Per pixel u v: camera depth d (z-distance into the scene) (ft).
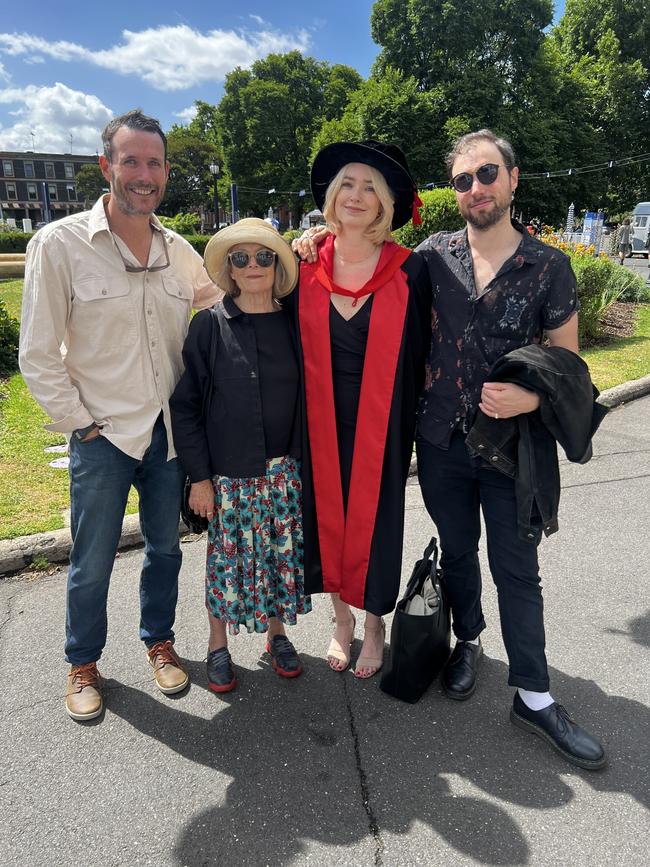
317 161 7.18
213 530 7.66
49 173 252.01
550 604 9.74
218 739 7.20
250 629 7.84
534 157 87.92
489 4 87.04
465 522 7.56
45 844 5.88
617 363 23.91
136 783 6.57
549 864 5.65
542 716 7.02
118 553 11.28
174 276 7.32
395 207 7.65
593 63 104.22
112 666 8.45
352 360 7.29
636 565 10.89
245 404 7.13
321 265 7.30
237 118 128.47
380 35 94.43
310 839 5.93
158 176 6.41
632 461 15.71
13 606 9.65
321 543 7.93
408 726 7.40
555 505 6.70
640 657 8.54
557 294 6.33
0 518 11.59
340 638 8.64
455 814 6.18
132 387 7.02
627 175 104.12
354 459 7.48
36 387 6.57
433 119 87.15
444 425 7.07
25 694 7.88
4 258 51.60
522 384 6.22
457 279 6.71
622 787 6.49
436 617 7.54
